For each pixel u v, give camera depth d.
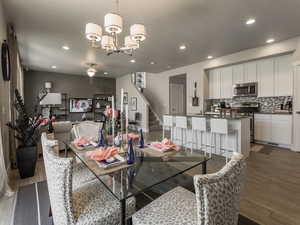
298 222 1.75
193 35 3.83
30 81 7.78
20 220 1.82
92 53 5.07
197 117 4.24
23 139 2.95
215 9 2.81
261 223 1.74
